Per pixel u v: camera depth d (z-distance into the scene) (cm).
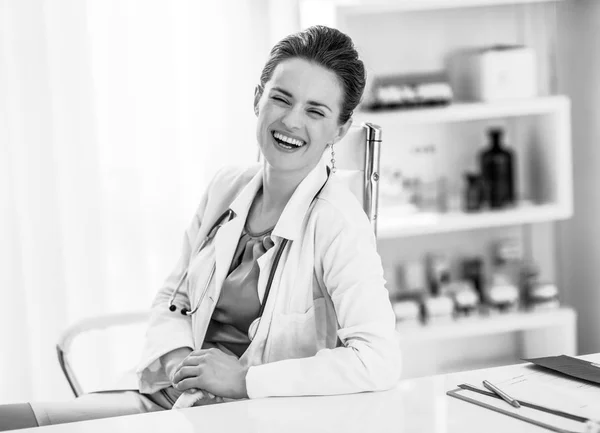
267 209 177
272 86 167
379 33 312
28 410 168
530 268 324
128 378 188
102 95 283
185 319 185
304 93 164
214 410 131
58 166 279
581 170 327
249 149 294
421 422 121
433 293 317
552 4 327
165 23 283
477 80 306
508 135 329
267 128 168
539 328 329
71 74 277
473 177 310
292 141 167
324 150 175
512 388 131
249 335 169
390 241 322
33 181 275
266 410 130
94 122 279
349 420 124
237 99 292
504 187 312
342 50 166
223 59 290
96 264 283
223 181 191
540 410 122
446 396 132
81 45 276
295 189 173
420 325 302
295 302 165
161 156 287
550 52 329
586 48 315
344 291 158
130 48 282
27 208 277
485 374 141
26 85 272
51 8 274
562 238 339
